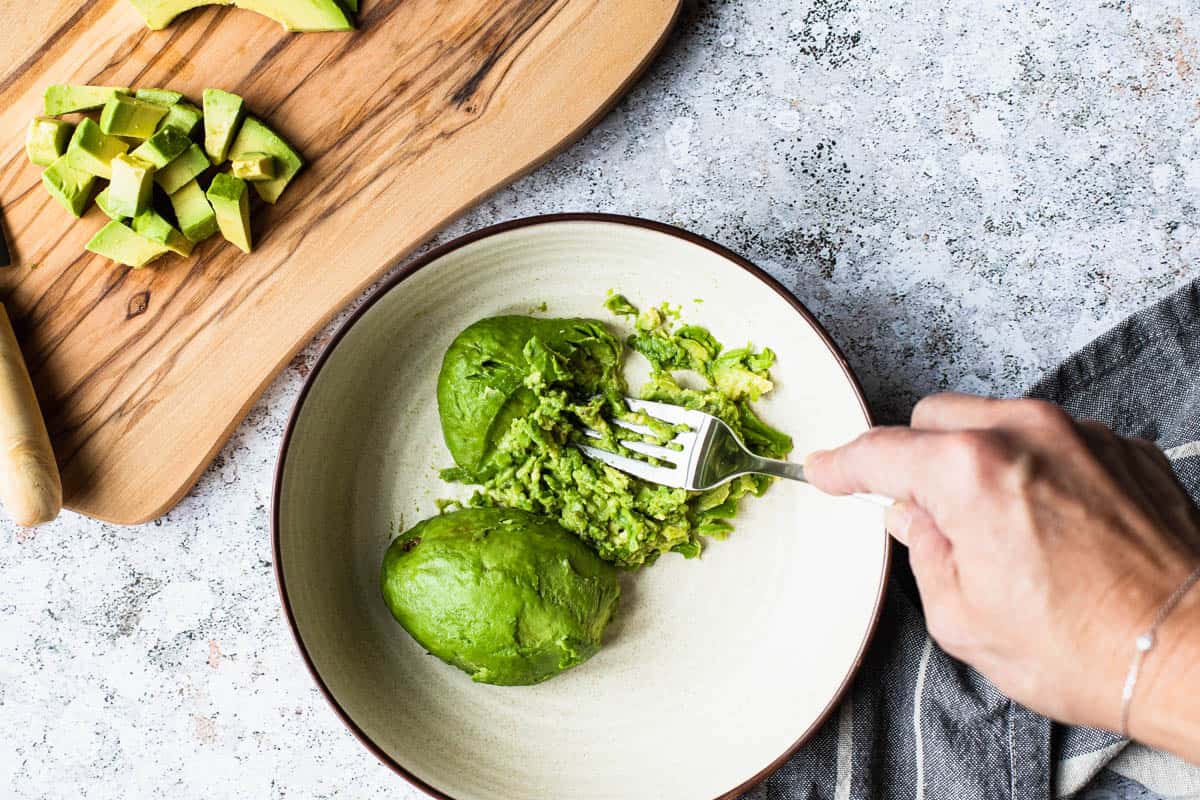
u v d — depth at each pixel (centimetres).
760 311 61
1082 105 63
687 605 62
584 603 58
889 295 64
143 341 62
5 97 62
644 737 61
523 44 62
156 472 62
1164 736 44
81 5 62
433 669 61
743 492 61
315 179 62
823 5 63
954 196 64
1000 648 46
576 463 60
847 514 61
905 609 61
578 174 64
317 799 64
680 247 60
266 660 64
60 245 62
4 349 60
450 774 61
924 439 46
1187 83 63
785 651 61
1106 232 63
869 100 64
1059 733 60
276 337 62
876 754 61
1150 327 60
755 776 57
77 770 64
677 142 64
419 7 62
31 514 60
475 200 62
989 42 63
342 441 61
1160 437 60
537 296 62
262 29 62
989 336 63
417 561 58
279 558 58
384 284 59
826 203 64
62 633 64
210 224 61
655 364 62
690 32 64
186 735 64
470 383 59
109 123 60
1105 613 44
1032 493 45
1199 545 45
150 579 64
